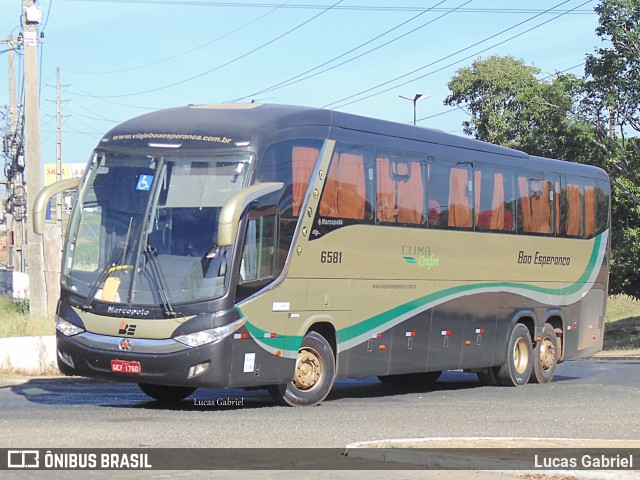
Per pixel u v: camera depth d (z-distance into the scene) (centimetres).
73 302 1506
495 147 2158
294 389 1622
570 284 2419
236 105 1648
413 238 1864
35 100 2761
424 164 1908
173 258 1471
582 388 2175
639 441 1196
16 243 5459
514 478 985
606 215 2575
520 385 2241
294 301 1588
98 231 1520
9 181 4341
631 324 5694
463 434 1297
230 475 973
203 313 1450
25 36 2750
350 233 1703
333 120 1686
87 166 1575
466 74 5744
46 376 2095
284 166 1565
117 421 1341
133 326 1456
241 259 1488
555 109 4325
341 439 1227
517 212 2208
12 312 3203
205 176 1501
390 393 2017
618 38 4097
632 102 4116
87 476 950
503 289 2159
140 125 1581
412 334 1873
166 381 1443
